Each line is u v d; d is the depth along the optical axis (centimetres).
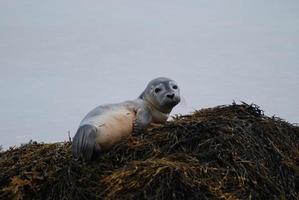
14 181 2259
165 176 2148
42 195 2238
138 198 2117
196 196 2109
